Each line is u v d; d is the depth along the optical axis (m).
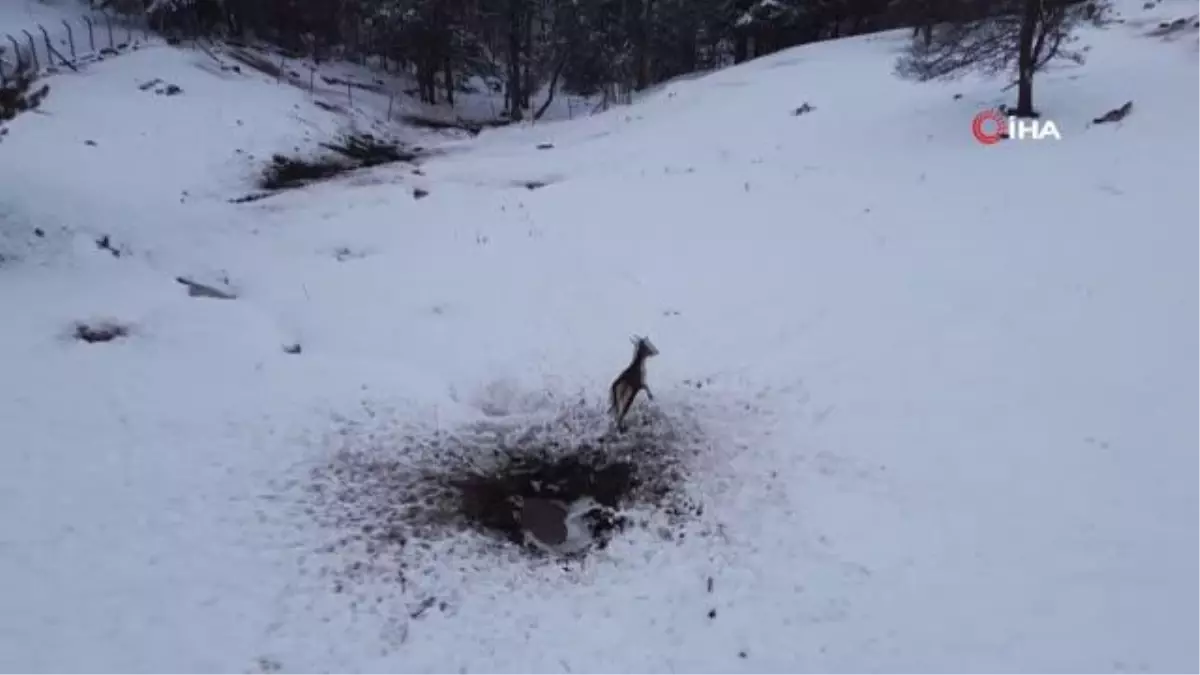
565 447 9.59
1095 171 16.23
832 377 10.54
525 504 8.64
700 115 27.17
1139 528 7.46
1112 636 6.42
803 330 11.81
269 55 35.47
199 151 21.80
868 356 10.92
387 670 6.45
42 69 26.67
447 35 37.34
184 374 10.71
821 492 8.41
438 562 7.66
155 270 14.23
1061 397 9.49
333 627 6.84
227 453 9.12
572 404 10.41
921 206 16.06
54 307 12.21
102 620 6.77
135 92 25.05
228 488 8.52
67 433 9.26
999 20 20.53
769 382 10.61
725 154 21.92
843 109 24.67
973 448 8.81
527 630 6.89
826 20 46.19
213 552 7.59
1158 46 24.72
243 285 13.80
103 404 9.88
